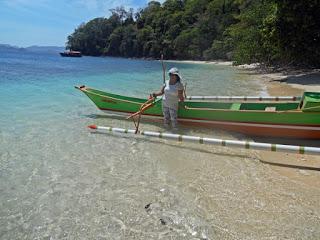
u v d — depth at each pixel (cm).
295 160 558
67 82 1791
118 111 868
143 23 10631
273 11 2156
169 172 509
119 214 388
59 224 369
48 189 450
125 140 666
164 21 9500
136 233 353
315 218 380
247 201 418
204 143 586
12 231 356
